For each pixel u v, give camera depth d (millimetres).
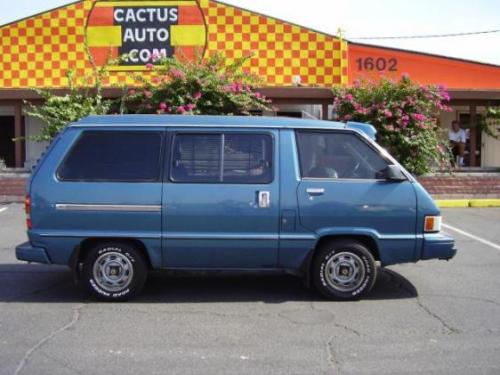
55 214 6234
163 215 6223
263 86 16953
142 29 17703
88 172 6297
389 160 6422
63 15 17766
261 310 6141
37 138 15227
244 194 6238
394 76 18969
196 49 16031
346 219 6270
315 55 17812
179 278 7500
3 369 4547
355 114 15531
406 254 6359
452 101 18062
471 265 8391
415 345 5117
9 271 7883
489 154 20047
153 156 6316
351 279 6434
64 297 6613
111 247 6320
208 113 15352
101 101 16031
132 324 5664
